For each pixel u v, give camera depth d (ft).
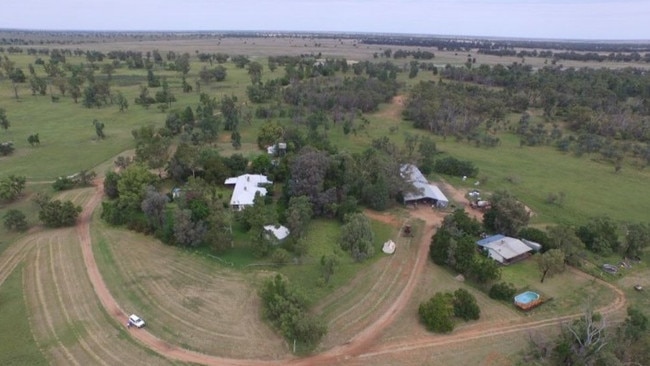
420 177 336.08
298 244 241.14
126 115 516.73
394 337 186.09
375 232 272.10
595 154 443.32
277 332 184.03
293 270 229.66
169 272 223.30
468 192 336.90
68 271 221.46
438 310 190.70
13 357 167.43
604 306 211.82
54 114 515.50
